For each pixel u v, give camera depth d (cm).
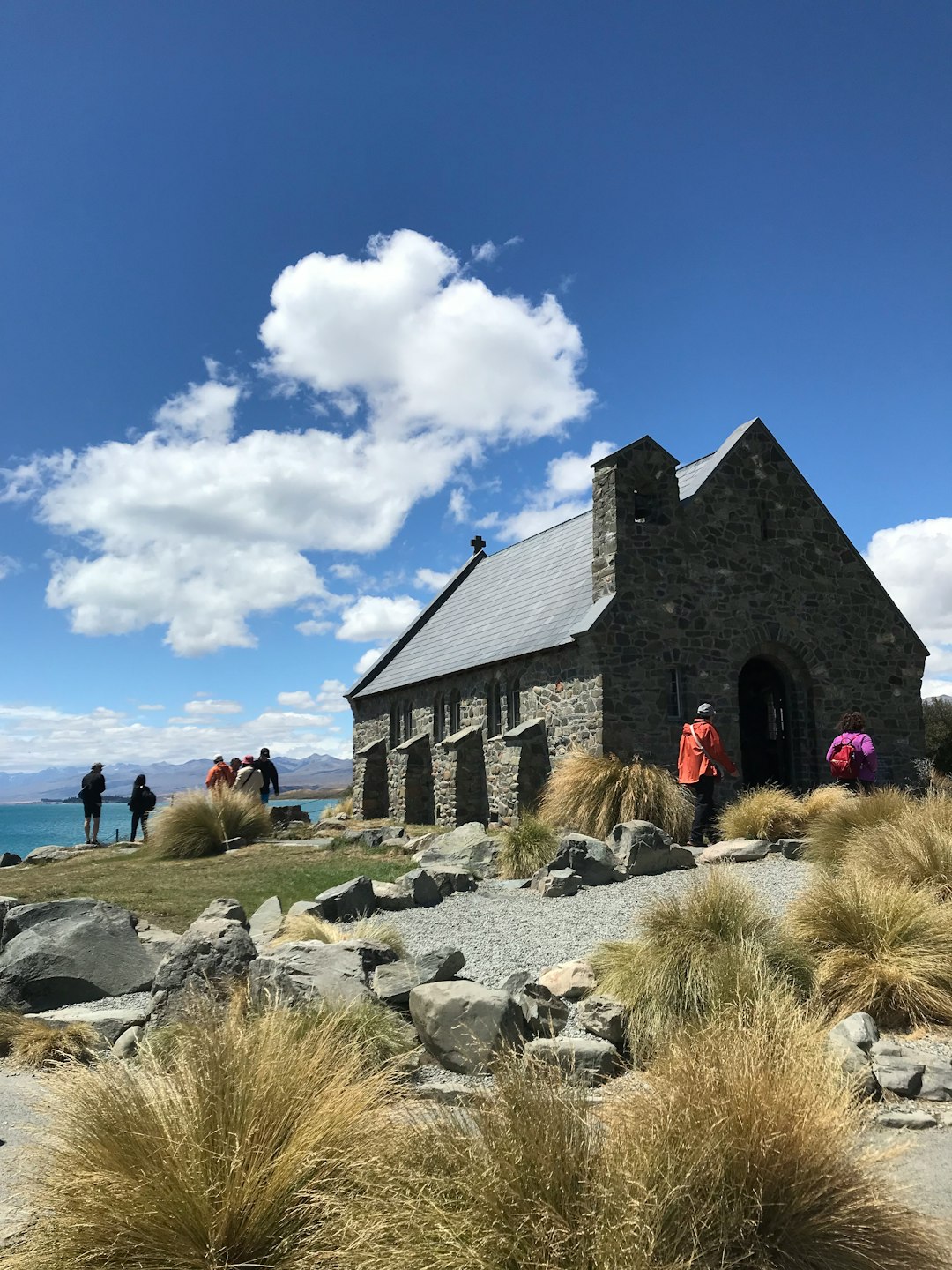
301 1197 372
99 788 2484
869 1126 462
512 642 2283
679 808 1452
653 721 1902
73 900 923
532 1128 357
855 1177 354
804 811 1351
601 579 1969
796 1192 337
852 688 2162
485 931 930
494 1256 321
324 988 633
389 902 1103
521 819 1546
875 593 2241
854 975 654
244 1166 374
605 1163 345
